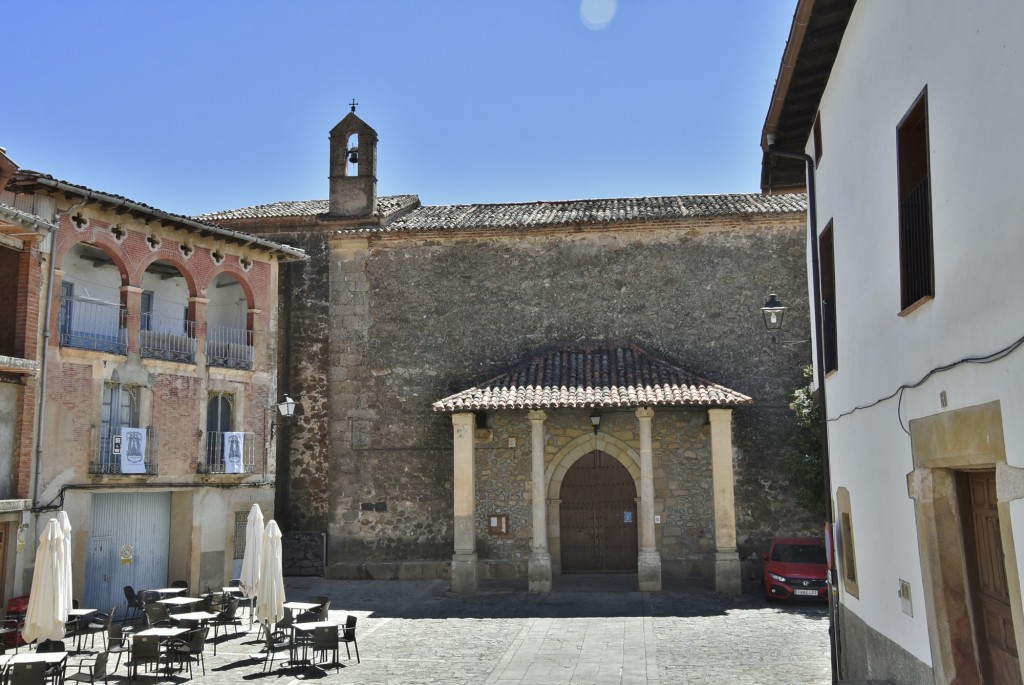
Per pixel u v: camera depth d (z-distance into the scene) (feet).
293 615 56.08
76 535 61.00
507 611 64.69
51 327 60.34
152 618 50.39
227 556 73.00
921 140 26.84
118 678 45.68
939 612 24.61
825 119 38.37
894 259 28.04
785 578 64.54
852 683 29.76
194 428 70.74
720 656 48.29
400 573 81.82
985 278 20.31
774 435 79.36
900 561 28.50
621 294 83.20
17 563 55.93
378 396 84.99
